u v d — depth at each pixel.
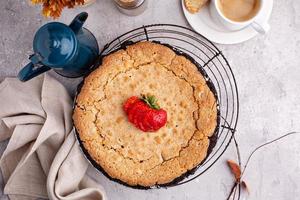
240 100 0.79
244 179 0.79
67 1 0.64
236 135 0.79
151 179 0.70
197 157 0.69
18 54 0.79
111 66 0.70
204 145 0.69
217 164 0.79
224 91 0.78
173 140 0.70
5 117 0.74
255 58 0.78
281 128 0.79
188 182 0.79
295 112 0.79
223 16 0.69
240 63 0.79
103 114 0.70
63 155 0.72
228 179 0.79
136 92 0.70
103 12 0.78
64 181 0.73
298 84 0.79
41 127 0.74
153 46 0.70
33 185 0.78
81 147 0.71
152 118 0.66
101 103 0.70
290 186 0.79
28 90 0.75
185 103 0.70
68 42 0.65
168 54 0.70
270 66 0.79
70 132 0.74
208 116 0.69
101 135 0.70
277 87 0.79
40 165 0.77
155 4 0.78
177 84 0.70
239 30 0.73
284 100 0.79
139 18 0.78
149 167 0.70
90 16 0.78
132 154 0.70
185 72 0.70
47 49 0.64
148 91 0.70
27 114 0.74
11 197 0.78
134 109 0.67
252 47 0.78
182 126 0.70
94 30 0.78
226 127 0.75
